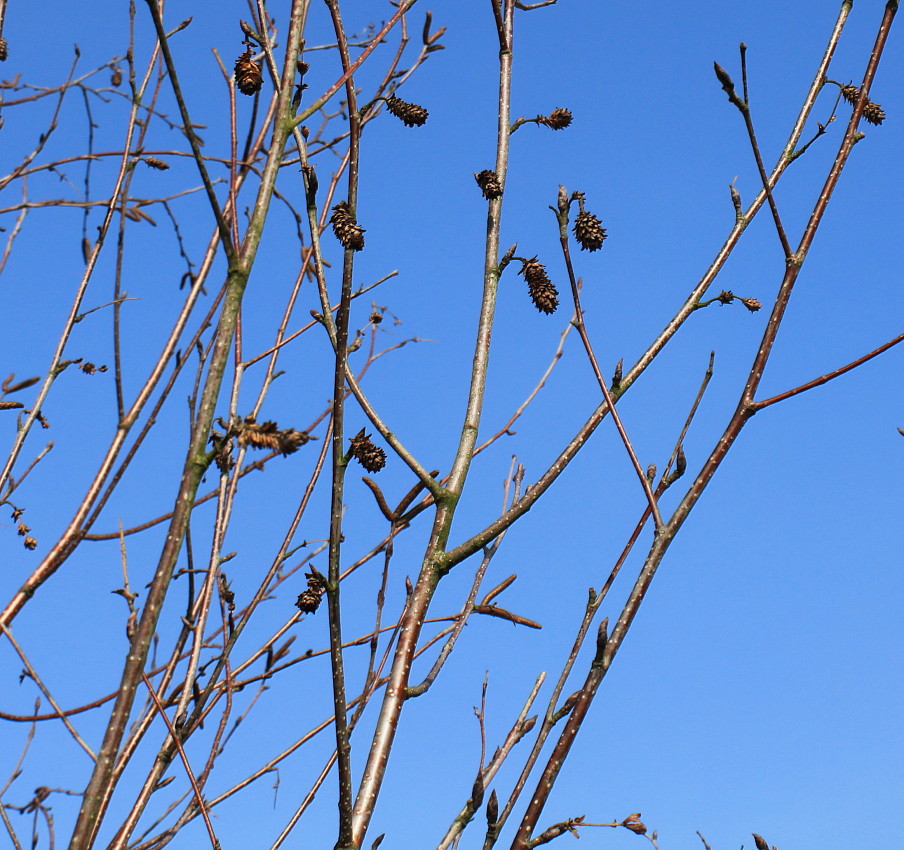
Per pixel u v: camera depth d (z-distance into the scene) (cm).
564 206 165
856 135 171
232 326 157
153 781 167
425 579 166
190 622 174
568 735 161
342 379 162
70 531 168
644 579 163
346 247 163
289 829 167
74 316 179
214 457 156
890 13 173
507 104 178
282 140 161
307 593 168
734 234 173
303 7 163
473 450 171
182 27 183
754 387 166
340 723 159
